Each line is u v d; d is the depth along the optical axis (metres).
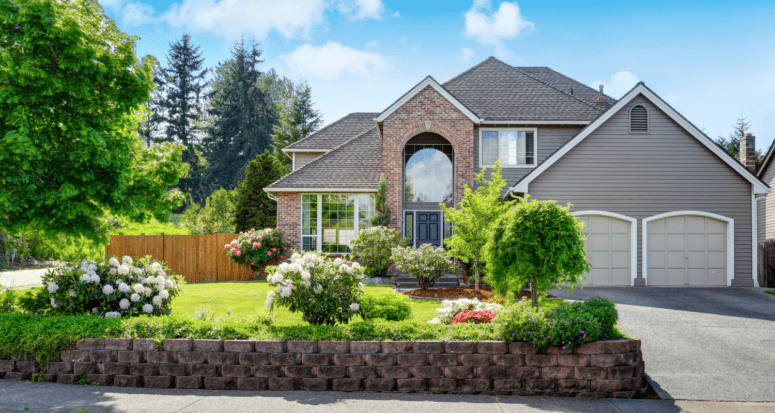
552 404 5.89
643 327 10.45
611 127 16.95
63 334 6.66
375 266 18.17
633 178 16.86
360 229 19.41
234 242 19.44
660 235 16.88
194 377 6.42
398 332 6.58
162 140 59.22
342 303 8.11
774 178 24.20
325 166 21.50
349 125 26.78
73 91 8.06
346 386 6.32
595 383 6.22
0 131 7.82
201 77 65.50
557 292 15.05
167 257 19.47
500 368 6.27
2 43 7.84
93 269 8.54
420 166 21.22
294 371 6.36
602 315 6.66
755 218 16.72
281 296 7.69
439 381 6.28
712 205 16.80
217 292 14.67
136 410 5.48
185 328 6.76
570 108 21.03
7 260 14.11
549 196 16.83
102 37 8.62
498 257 8.62
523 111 20.86
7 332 6.83
